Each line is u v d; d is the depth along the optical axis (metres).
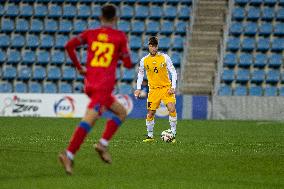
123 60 33.16
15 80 116.25
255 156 46.16
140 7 124.88
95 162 41.06
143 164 40.62
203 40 120.50
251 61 117.69
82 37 33.19
